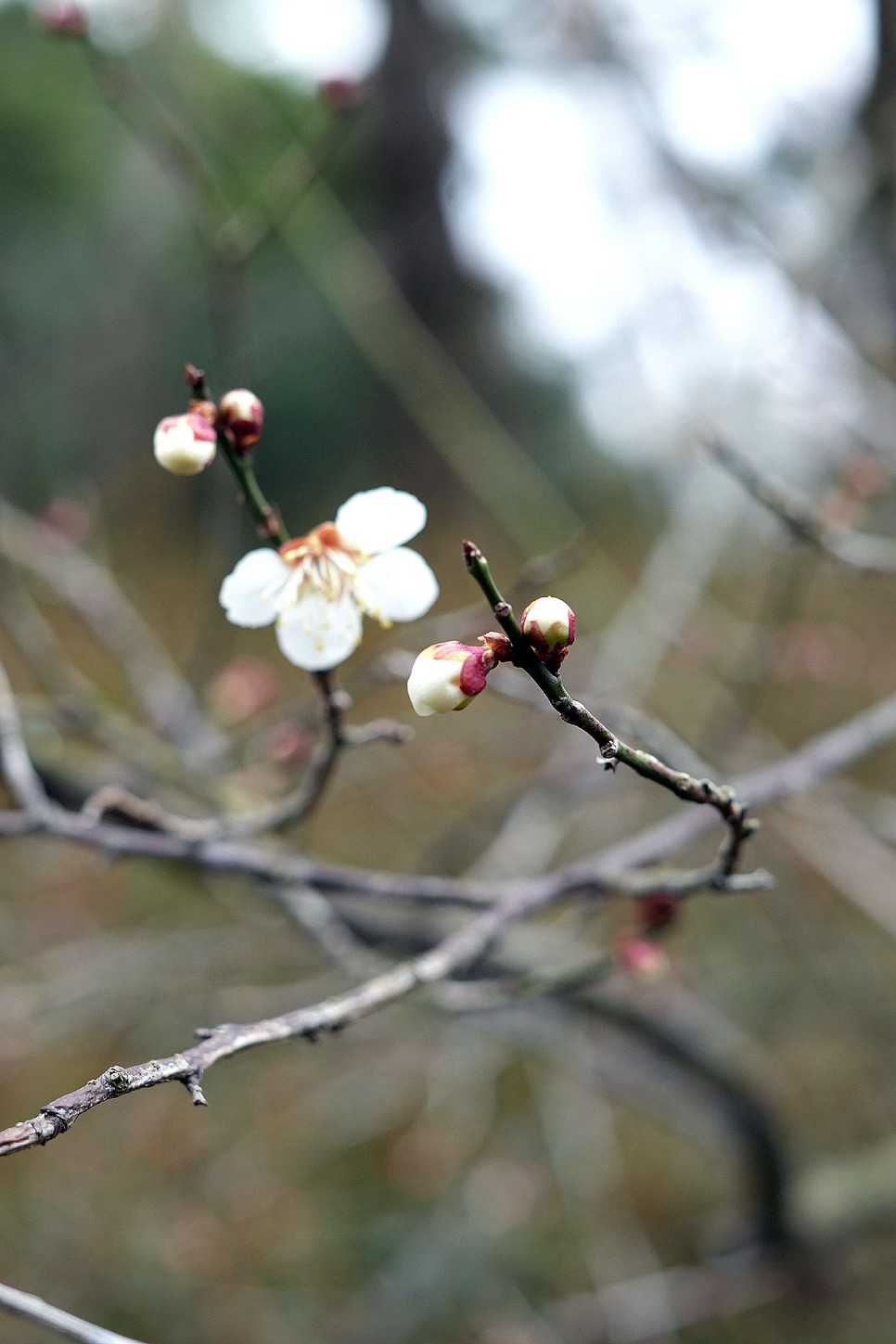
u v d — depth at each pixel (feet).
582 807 2.63
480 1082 2.92
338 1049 3.01
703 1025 2.10
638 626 2.46
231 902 2.08
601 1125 2.77
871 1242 2.72
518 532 2.83
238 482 1.44
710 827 1.63
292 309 5.29
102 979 2.42
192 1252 2.82
